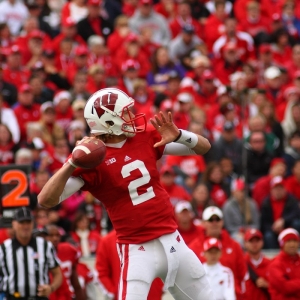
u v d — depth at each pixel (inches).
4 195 1120.2
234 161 1847.9
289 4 2628.0
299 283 1278.3
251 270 1339.8
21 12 2496.3
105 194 840.9
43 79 2135.8
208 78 2170.3
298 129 2049.7
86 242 1523.1
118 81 2188.7
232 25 2437.3
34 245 1141.1
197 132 1862.7
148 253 838.5
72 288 1306.6
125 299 827.4
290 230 1301.7
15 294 1130.0
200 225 1437.0
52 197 791.7
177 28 2541.8
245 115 1846.7
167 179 1654.8
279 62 2468.0
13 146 1793.8
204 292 861.2
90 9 2380.7
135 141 848.3
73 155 781.9
